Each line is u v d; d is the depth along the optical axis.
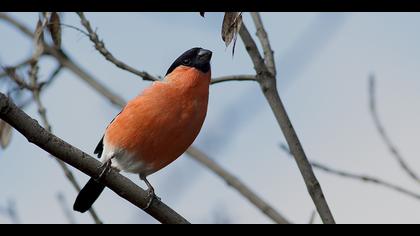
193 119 9.66
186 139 9.72
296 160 8.47
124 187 7.87
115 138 9.58
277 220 9.77
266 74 8.91
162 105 9.44
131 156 9.66
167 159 9.89
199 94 9.70
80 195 9.76
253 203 9.96
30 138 6.82
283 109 8.73
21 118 6.62
